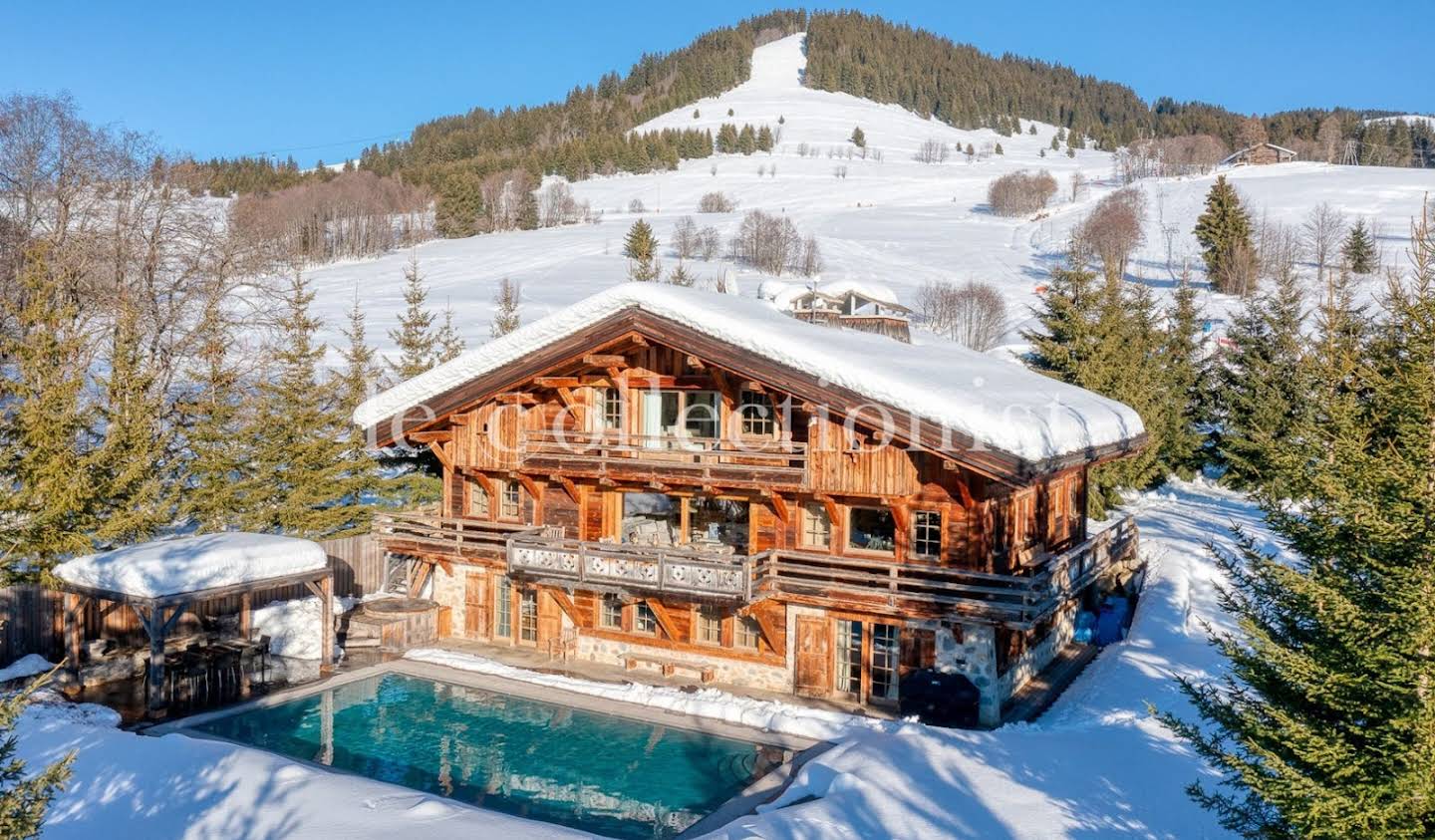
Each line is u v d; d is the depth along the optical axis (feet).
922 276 318.45
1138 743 54.85
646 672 73.72
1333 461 35.65
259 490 93.04
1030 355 131.34
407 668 75.10
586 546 69.10
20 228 113.91
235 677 72.79
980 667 62.28
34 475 72.49
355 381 110.32
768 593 66.08
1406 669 31.17
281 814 46.03
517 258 364.38
